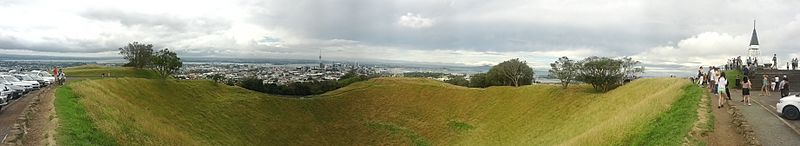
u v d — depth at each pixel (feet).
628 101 125.18
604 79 161.48
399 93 240.73
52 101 93.20
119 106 104.06
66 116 77.97
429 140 181.37
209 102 179.93
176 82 190.29
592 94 160.25
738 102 95.20
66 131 68.85
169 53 264.11
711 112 78.89
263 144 156.15
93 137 70.64
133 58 283.18
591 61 165.89
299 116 203.51
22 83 138.00
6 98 101.04
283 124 187.32
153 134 89.86
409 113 214.90
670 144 65.36
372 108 224.12
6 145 61.67
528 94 193.47
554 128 140.67
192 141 105.09
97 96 105.91
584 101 154.61
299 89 350.02
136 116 101.30
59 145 62.08
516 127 163.73
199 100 177.58
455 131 184.14
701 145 61.41
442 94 229.45
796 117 74.84
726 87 96.68
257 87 348.79
